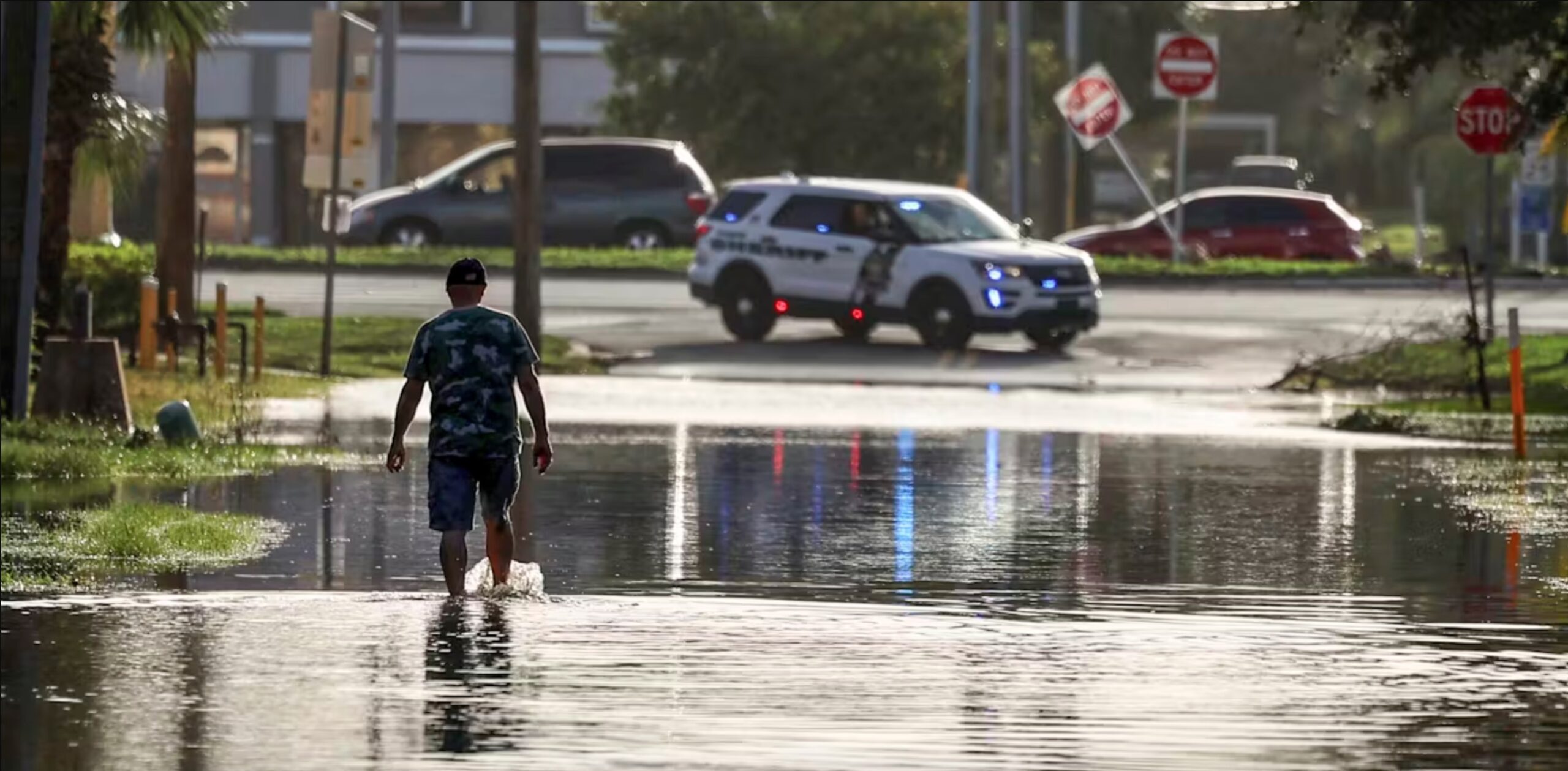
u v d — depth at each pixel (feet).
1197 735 88.28
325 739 86.28
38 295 233.35
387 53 489.67
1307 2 269.03
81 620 110.83
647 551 139.23
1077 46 520.42
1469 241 611.06
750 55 521.65
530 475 180.86
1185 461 199.93
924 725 89.40
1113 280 384.27
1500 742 87.71
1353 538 149.48
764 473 184.96
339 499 162.30
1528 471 193.98
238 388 245.65
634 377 279.08
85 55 235.20
